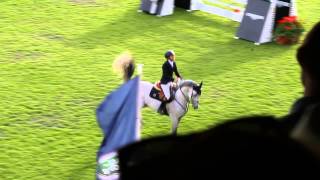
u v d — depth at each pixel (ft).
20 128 50.83
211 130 4.20
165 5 85.87
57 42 73.46
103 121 34.45
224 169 3.97
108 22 82.12
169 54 50.01
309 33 6.33
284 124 4.71
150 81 63.00
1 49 70.03
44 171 44.11
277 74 67.26
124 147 4.39
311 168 3.94
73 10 86.33
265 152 3.99
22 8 85.97
